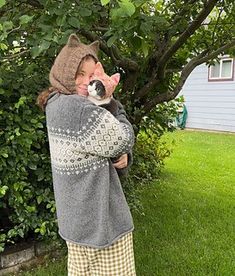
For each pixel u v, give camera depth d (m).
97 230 1.74
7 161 2.65
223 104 13.06
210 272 3.00
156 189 5.32
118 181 1.82
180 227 3.92
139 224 3.99
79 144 1.68
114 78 1.79
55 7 2.25
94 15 2.49
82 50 1.75
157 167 5.94
